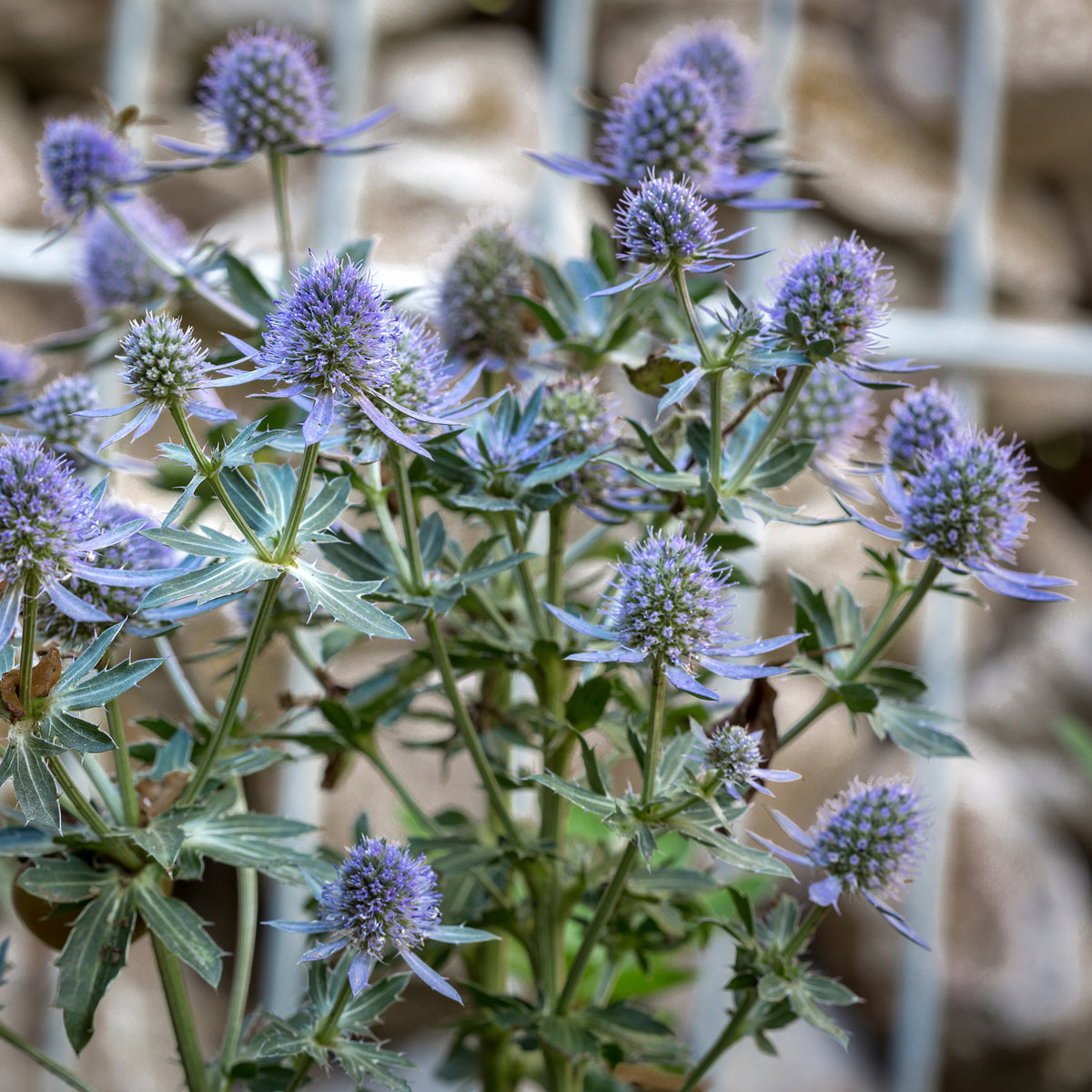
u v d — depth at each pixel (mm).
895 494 386
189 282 414
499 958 418
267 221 754
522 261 416
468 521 416
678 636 345
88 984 349
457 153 827
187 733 377
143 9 584
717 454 371
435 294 422
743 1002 377
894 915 364
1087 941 864
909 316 604
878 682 389
